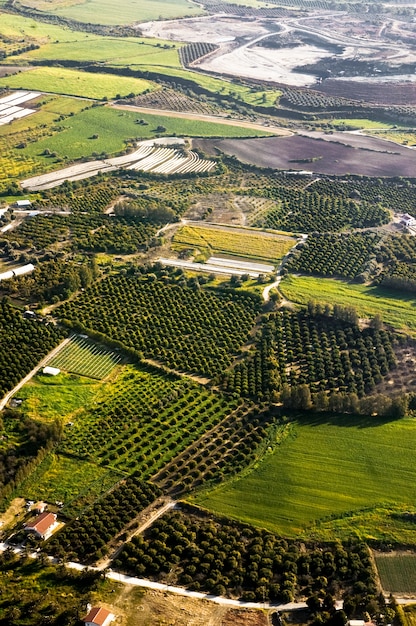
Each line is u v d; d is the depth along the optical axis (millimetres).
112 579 136250
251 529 148875
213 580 136500
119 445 170625
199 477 161500
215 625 127688
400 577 140375
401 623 128125
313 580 138500
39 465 163625
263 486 159500
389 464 166625
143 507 153500
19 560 139250
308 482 160875
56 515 150250
